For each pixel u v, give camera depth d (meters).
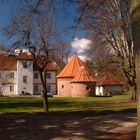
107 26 35.44
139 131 7.97
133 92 48.84
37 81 92.44
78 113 29.22
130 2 8.02
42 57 31.94
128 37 33.88
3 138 15.82
